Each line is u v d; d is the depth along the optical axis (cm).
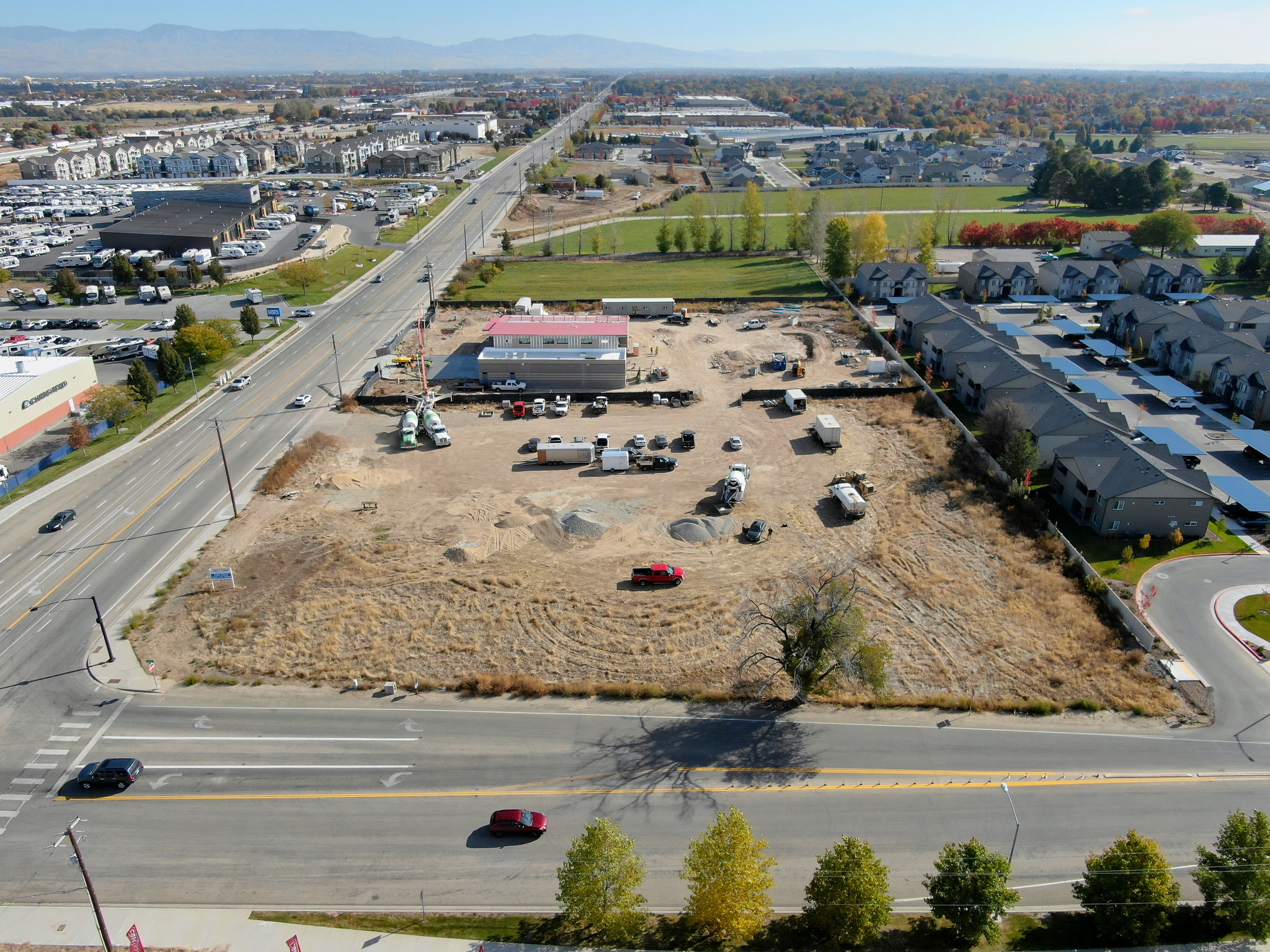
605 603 6144
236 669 5466
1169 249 15650
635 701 5150
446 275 15588
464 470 8219
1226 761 4625
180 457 8525
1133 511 6744
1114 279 13288
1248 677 5269
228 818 4300
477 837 4194
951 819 4262
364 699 5188
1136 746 4741
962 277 13775
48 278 14875
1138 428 8238
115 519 7356
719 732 4891
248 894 3878
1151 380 9738
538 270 16088
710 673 5406
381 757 4709
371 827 4247
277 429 9181
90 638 5775
